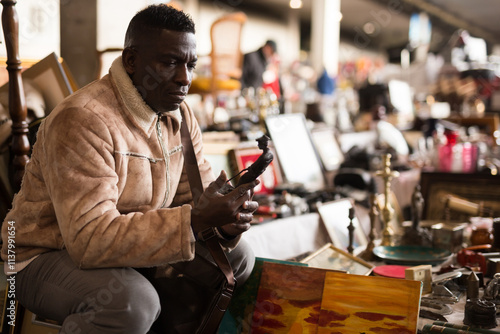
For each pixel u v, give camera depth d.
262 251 2.46
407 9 14.80
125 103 1.57
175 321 1.72
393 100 6.20
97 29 4.10
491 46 18.38
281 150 3.52
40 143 1.55
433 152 4.40
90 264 1.46
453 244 2.61
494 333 1.61
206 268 1.75
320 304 1.76
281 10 16.84
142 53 1.54
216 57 4.96
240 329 1.85
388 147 4.74
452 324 1.68
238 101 4.93
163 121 1.72
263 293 1.85
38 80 2.38
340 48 18.47
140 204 1.64
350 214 2.49
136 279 1.51
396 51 12.07
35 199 1.57
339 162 4.22
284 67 11.75
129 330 1.46
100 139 1.48
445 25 16.08
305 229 2.74
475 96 6.52
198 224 1.49
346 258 2.31
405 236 2.67
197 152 1.90
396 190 3.85
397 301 1.66
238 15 4.99
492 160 4.53
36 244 1.55
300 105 6.08
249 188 1.52
